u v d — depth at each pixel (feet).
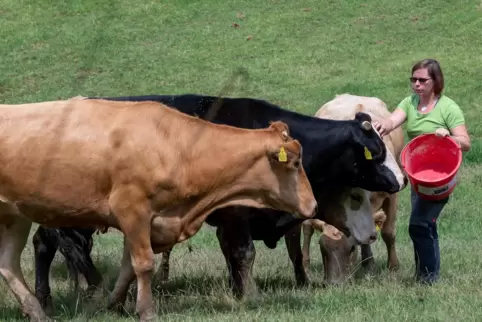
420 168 44.06
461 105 112.06
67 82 123.54
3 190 37.52
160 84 125.08
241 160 38.04
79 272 46.34
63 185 37.11
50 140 37.04
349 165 43.88
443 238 61.46
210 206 38.63
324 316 37.29
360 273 49.67
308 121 44.06
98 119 37.42
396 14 150.82
